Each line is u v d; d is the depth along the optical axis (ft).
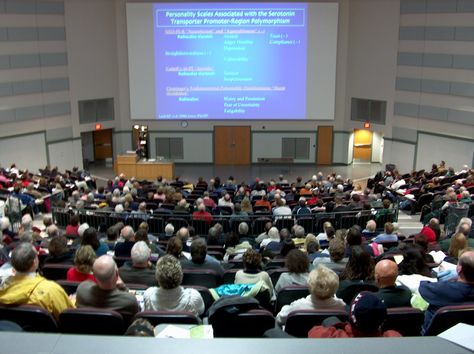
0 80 66.59
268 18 72.84
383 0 71.31
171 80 75.25
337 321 11.13
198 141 79.00
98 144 81.76
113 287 12.69
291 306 13.87
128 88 77.61
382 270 14.11
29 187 47.70
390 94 73.51
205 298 16.05
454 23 65.46
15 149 69.36
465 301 13.17
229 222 38.99
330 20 73.10
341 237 28.66
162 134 78.79
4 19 65.82
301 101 75.92
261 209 44.83
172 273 13.75
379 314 8.68
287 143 79.46
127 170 69.87
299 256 17.98
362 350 4.78
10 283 11.94
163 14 73.05
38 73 70.03
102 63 75.41
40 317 11.14
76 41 72.64
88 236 22.88
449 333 5.48
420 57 69.41
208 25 73.15
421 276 17.94
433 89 68.95
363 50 74.74
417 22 68.80
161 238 35.04
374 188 63.93
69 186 55.67
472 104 65.46
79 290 12.77
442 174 60.95
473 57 64.49
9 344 4.75
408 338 4.99
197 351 4.69
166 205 43.14
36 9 68.54
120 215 37.91
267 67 74.64
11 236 30.66
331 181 59.57
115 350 4.68
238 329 13.03
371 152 81.76
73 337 4.90
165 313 12.21
